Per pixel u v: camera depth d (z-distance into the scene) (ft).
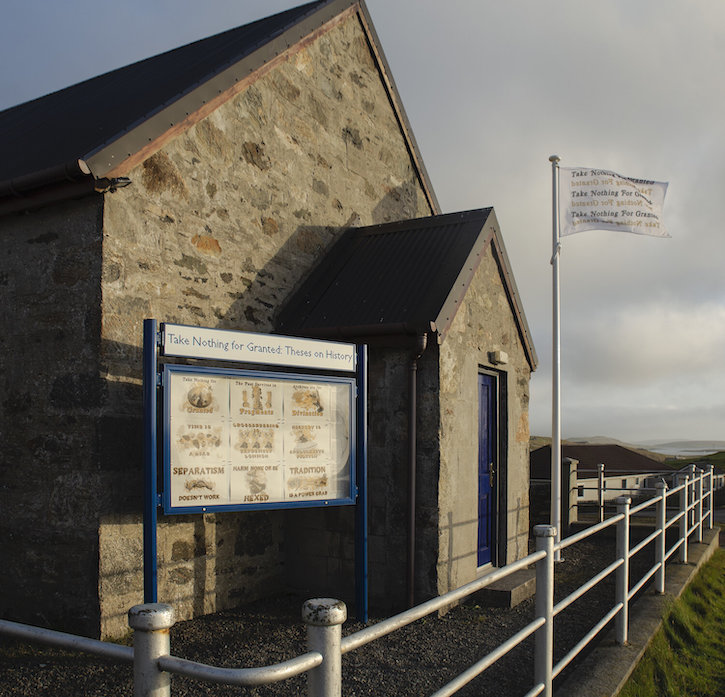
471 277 23.21
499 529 26.00
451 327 22.06
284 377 18.61
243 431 17.83
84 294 17.88
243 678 6.18
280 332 23.12
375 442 21.71
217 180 21.71
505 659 16.72
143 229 18.95
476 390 23.70
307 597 22.47
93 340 17.62
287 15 29.71
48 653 16.06
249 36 27.25
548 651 13.07
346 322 22.24
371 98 30.45
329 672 6.89
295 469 18.62
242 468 17.71
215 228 21.52
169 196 19.89
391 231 26.89
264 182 23.77
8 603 18.44
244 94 23.07
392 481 21.43
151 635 6.53
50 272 18.49
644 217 35.09
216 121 21.80
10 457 18.76
